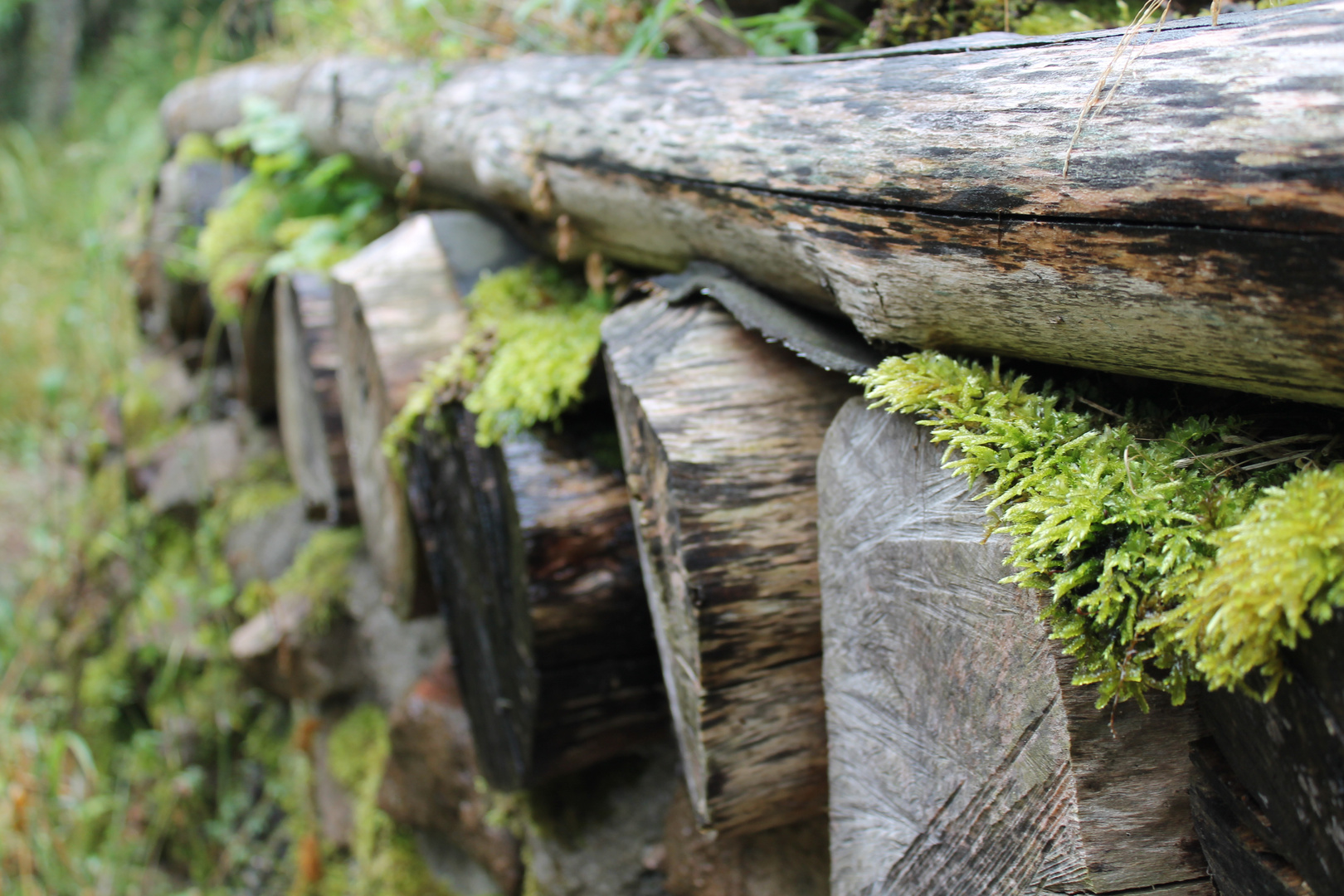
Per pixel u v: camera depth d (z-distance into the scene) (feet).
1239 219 1.40
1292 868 1.44
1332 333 1.36
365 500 2.94
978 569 1.65
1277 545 1.28
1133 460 1.61
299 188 3.73
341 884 3.26
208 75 5.18
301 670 3.41
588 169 2.30
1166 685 1.47
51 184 8.15
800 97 1.93
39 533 5.13
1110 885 1.59
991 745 1.66
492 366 2.41
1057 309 1.66
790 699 2.03
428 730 2.87
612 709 2.34
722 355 2.04
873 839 1.86
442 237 2.76
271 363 3.72
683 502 1.93
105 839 4.07
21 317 6.89
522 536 2.21
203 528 4.16
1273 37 1.45
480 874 2.90
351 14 4.03
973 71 1.74
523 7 2.88
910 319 1.81
